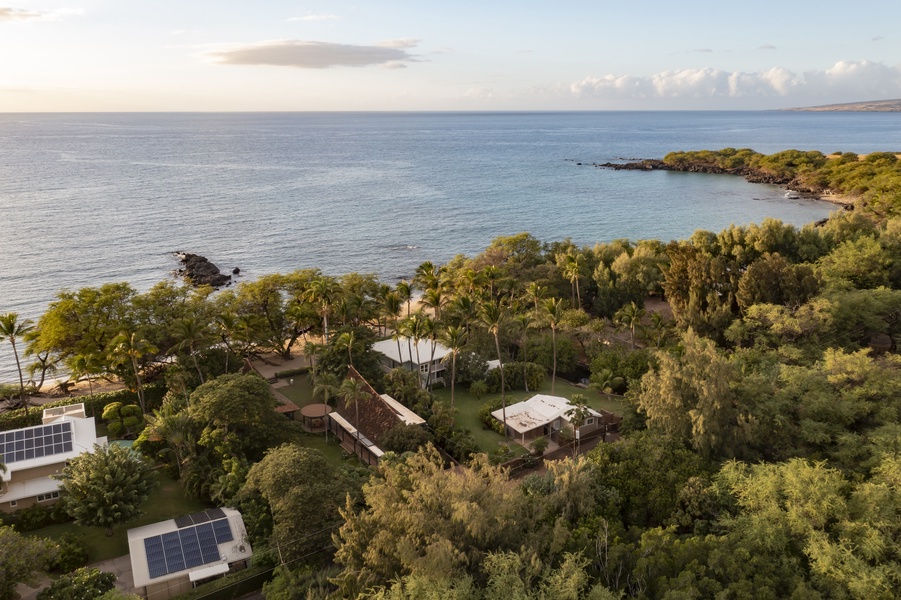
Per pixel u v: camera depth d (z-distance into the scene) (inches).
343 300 3299.7
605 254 4569.4
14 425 2568.9
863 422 2007.9
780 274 3129.9
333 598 1386.6
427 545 1289.4
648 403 2100.1
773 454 1947.6
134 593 1651.1
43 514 1971.0
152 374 3095.5
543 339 3452.3
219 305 3403.1
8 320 2780.5
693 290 3341.5
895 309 3061.0
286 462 1851.6
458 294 3563.0
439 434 2598.4
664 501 1743.4
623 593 1194.6
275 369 3481.8
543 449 2549.2
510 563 1213.7
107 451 2009.1
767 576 1301.7
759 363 2564.0
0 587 1412.4
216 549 1772.9
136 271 5502.0
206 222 7662.4
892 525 1373.0
